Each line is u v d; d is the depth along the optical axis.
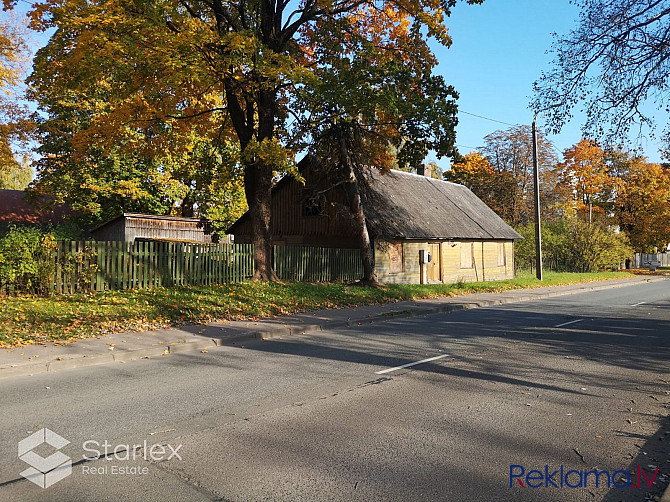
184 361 8.56
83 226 32.88
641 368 8.10
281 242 26.88
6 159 22.31
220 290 15.71
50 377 7.39
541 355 9.10
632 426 5.38
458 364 8.32
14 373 7.45
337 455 4.47
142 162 29.61
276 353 9.27
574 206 48.25
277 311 14.12
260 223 17.97
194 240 32.03
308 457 4.42
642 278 37.19
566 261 40.88
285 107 18.42
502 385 6.98
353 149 19.97
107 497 3.66
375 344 10.25
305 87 16.06
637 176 47.09
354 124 18.58
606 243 39.97
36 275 13.12
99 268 14.42
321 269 21.36
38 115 28.34
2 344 8.77
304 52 19.02
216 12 16.33
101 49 12.70
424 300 18.95
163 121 16.64
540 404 6.11
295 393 6.50
